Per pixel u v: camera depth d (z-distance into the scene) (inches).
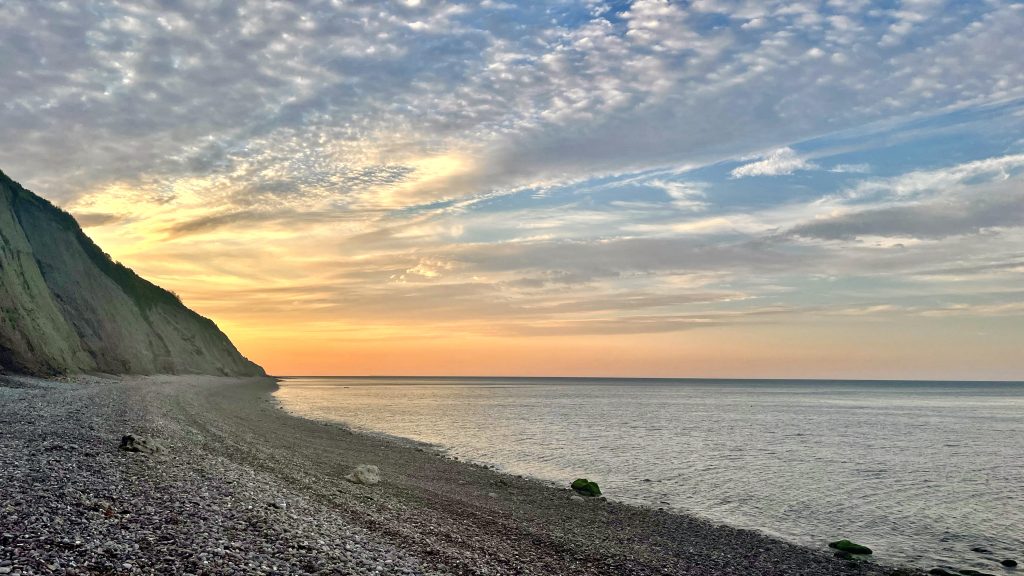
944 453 2250.2
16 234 2918.3
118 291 4581.7
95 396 1915.6
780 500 1365.7
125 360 3742.6
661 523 1098.7
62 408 1437.0
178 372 4847.4
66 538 478.0
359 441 2070.6
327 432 2272.4
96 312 3737.7
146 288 6048.2
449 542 759.7
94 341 3506.4
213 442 1341.0
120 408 1633.9
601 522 1071.6
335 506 858.1
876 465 1919.3
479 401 5689.0
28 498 571.8
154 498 651.5
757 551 943.0
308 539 608.4
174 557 478.9
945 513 1268.5
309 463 1338.6
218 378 6048.2
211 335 7559.1
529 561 741.9
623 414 4079.7
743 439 2603.3
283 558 533.6
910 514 1254.3
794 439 2650.1
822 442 2551.7
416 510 959.0
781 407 5344.5
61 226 3912.4
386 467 1482.5
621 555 848.3
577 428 2967.5
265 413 2812.5
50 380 2311.8
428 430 2721.5
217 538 546.0
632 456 2014.0
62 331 3009.4
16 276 2679.6
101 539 490.0
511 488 1354.6
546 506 1178.0
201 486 757.3
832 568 877.8
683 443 2415.1
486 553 737.0
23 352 2330.2
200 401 2706.7
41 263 3486.7
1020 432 3102.9
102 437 1028.5
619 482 1536.7
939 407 5649.6
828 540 1046.4
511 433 2669.8
